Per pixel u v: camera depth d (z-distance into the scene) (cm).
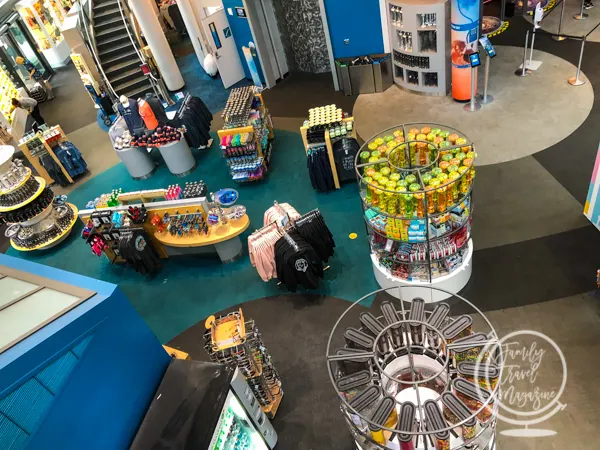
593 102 955
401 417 364
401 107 1091
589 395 541
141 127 1060
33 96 1568
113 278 859
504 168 859
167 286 813
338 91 1216
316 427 576
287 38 1287
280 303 734
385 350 448
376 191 576
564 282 659
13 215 911
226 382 434
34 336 331
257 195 961
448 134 621
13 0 1429
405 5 988
